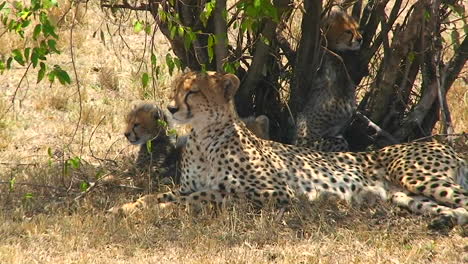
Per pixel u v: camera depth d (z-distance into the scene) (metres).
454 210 10.28
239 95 12.66
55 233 10.17
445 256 9.29
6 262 9.02
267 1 10.41
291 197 10.87
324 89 13.71
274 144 11.46
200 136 11.06
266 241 9.88
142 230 10.20
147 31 10.59
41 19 9.90
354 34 13.66
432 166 10.99
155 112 13.05
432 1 11.88
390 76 12.51
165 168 12.82
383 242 9.75
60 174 12.46
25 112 15.76
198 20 12.16
